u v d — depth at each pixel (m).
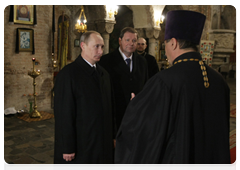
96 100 2.02
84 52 2.07
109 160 2.13
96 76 2.09
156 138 1.16
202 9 12.62
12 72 6.02
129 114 1.27
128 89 2.64
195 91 1.17
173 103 1.17
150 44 10.58
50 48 6.79
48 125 5.28
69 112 1.91
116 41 16.41
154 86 1.22
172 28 1.29
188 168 1.13
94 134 2.00
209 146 1.19
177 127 1.17
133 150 1.21
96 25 8.95
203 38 12.74
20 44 6.06
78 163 1.98
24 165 3.29
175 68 1.22
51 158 3.55
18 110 6.23
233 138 4.50
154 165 1.15
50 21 6.72
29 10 6.14
